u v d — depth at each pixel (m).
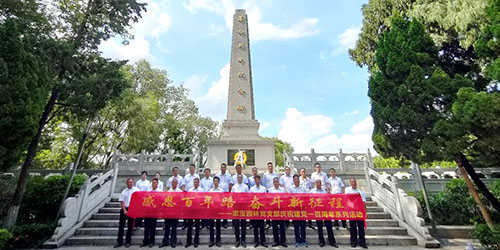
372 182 9.37
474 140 5.53
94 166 20.78
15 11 7.23
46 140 10.84
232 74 14.90
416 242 6.55
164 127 23.02
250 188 6.99
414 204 6.95
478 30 8.66
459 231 7.12
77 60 7.61
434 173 10.80
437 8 10.37
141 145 18.55
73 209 6.86
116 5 8.41
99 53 8.46
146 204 6.19
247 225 7.29
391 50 6.98
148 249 5.93
